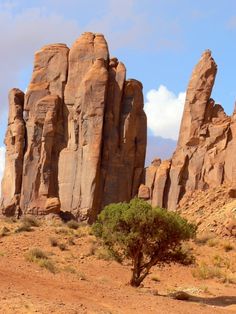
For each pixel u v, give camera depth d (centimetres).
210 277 3438
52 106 5638
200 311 2333
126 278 3284
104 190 5384
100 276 3241
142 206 2980
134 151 5550
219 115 5409
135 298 2395
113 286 2772
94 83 5544
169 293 2872
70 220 5131
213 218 4550
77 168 5422
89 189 5297
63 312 1833
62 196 5422
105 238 3075
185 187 5222
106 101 5578
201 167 5222
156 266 3575
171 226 2941
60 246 3884
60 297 2109
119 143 5516
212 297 2927
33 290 2155
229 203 4769
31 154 5581
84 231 4375
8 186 5575
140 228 2938
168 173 5316
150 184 5422
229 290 3147
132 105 5606
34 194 5441
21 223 4731
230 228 4297
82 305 2012
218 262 3756
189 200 5078
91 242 4022
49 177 5494
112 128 5512
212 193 4981
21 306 1831
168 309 2250
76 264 3509
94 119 5462
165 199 5259
